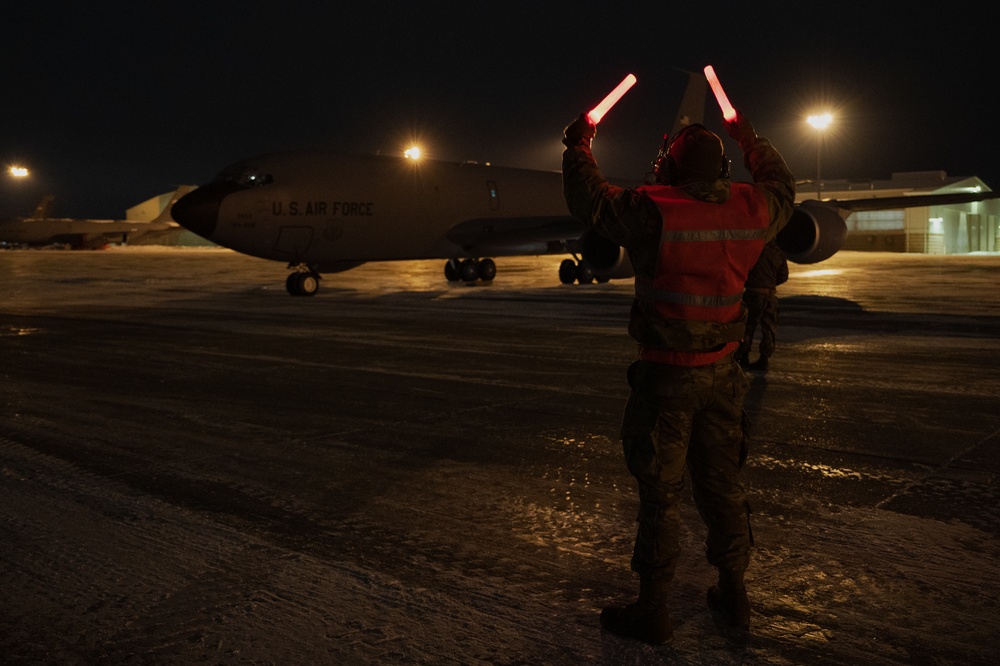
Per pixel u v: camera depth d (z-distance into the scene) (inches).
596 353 387.9
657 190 108.9
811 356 367.2
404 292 810.8
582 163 111.0
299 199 712.4
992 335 435.8
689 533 153.0
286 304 684.1
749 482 183.5
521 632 115.6
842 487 179.2
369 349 410.0
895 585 128.6
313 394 295.0
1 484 188.2
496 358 374.6
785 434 227.1
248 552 146.4
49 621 120.6
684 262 106.7
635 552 112.7
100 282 1023.6
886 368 334.6
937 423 238.2
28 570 139.3
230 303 699.4
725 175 114.5
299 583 133.0
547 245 866.8
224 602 126.3
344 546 149.0
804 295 698.2
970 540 146.9
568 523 159.9
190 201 673.0
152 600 127.2
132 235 3157.0
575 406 269.0
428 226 812.0
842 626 115.6
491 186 876.6
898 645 110.0
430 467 199.9
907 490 176.4
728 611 115.9
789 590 127.5
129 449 219.3
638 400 112.7
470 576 135.2
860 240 2325.3
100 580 135.0
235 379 327.3
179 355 395.2
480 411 262.8
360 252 772.6
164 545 150.0
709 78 125.4
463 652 110.0
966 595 124.7
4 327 519.5
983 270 1100.5
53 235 2962.6
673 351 109.4
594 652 109.8
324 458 209.3
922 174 2383.1
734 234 108.0
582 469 196.7
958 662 105.3
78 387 312.3
